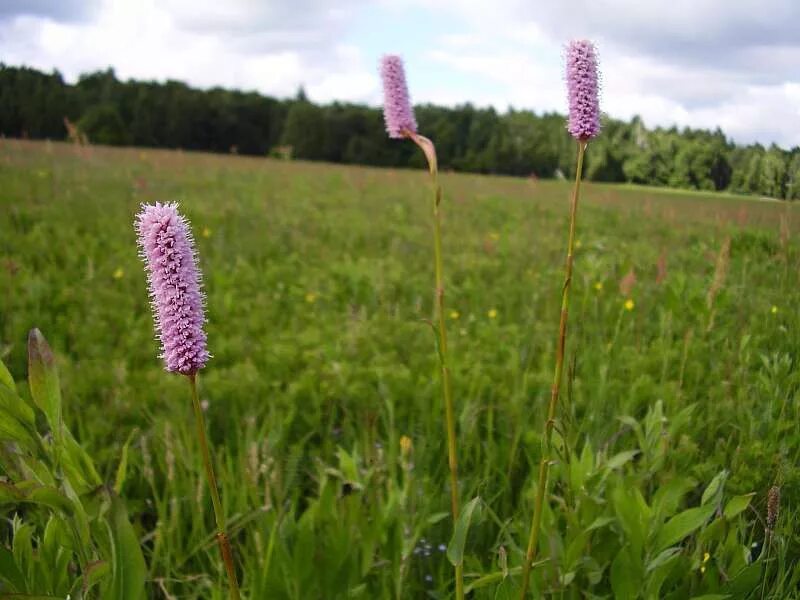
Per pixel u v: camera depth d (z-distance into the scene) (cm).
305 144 4797
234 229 976
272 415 363
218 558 271
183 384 411
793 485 256
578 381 406
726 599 217
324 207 1411
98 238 852
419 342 514
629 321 500
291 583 229
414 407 398
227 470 334
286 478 312
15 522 213
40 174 1291
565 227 1038
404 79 223
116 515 178
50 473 188
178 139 4512
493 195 1683
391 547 261
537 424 350
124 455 207
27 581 188
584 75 188
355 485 293
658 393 360
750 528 263
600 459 272
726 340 395
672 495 238
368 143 4778
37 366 185
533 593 231
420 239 1024
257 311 598
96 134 3062
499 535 272
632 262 574
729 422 324
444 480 326
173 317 156
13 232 811
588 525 246
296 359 477
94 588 231
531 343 491
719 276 394
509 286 697
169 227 154
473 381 414
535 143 2095
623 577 220
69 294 595
